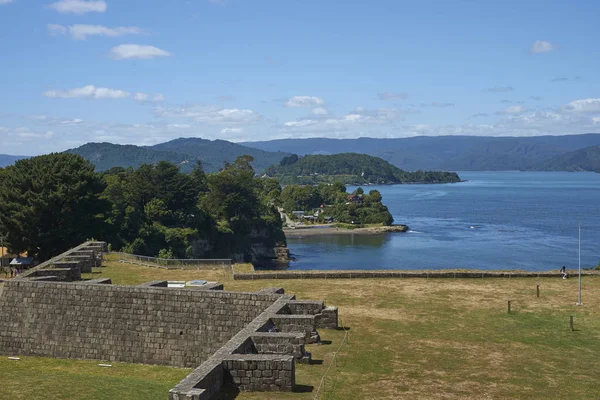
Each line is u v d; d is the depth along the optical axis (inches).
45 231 2874.0
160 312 1309.1
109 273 2059.5
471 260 5536.4
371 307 1557.6
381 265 5521.7
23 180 2918.3
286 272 1988.2
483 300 1653.5
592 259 5428.2
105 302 1339.8
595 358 1175.6
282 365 903.1
